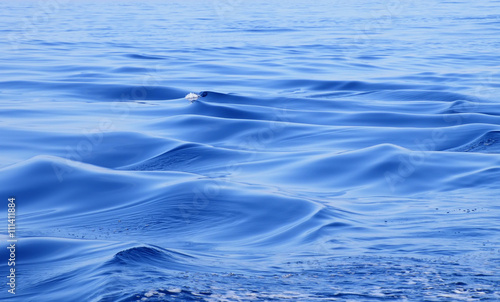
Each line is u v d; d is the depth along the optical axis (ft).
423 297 31.42
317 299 31.17
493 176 71.82
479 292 32.27
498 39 277.44
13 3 601.62
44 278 37.50
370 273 36.50
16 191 67.56
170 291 31.48
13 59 208.23
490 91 149.69
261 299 31.01
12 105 131.54
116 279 33.58
